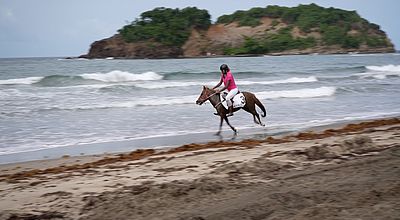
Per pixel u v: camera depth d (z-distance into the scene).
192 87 28.17
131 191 7.47
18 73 42.31
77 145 12.98
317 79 35.84
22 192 7.97
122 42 124.00
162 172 9.16
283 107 21.12
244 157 10.33
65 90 25.39
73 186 8.27
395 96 25.81
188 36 130.62
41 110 18.75
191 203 6.57
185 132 15.05
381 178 7.41
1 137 13.91
